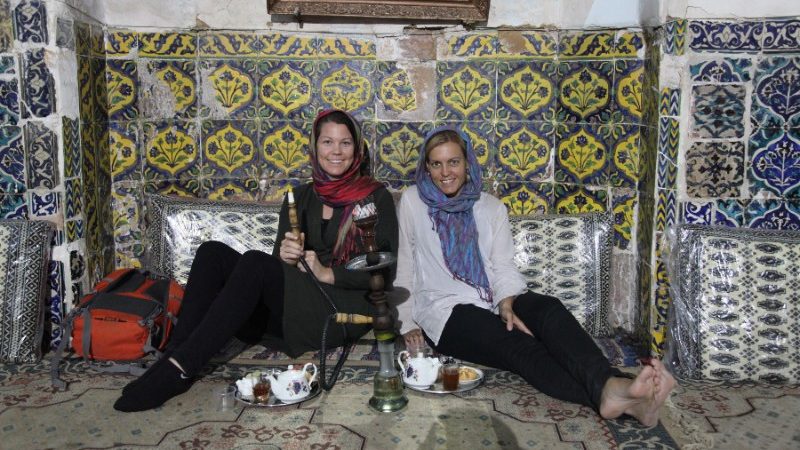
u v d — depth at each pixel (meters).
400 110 3.82
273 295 2.85
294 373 2.71
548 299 2.78
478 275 3.05
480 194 3.17
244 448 2.35
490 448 2.35
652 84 3.30
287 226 3.21
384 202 3.16
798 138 3.11
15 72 3.18
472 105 3.79
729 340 2.97
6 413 2.61
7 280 3.15
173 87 3.80
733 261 3.02
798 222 3.17
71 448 2.35
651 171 3.30
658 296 3.25
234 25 3.76
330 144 3.11
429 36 3.75
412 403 2.71
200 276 2.89
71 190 3.34
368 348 3.32
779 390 2.87
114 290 3.13
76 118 3.38
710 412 2.64
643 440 2.40
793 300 2.94
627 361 3.25
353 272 2.96
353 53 3.77
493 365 2.87
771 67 3.07
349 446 2.36
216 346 2.64
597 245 3.54
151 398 2.62
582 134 3.66
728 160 3.16
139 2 3.72
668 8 3.10
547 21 3.70
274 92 3.81
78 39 3.39
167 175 3.87
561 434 2.45
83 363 3.14
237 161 3.87
